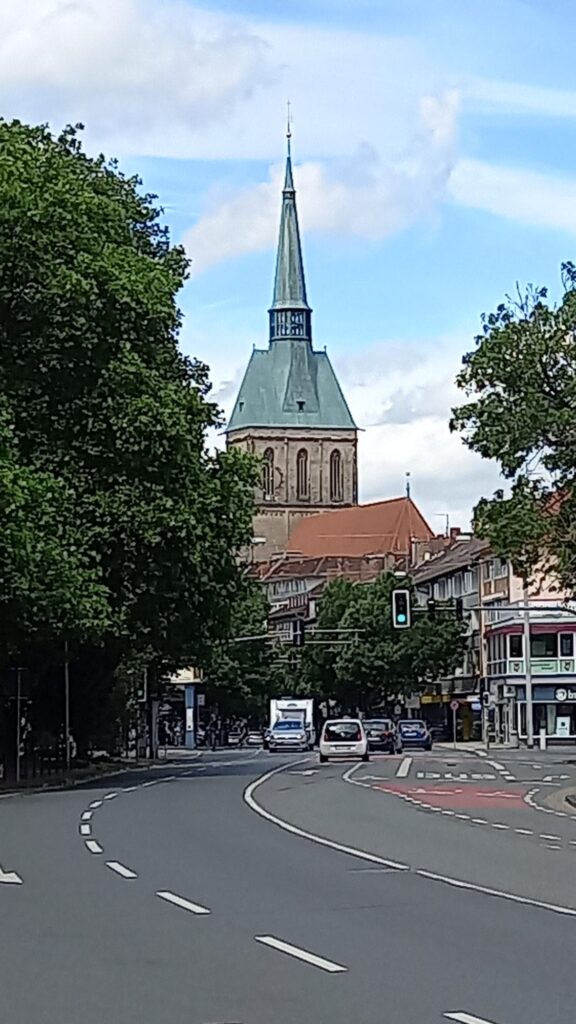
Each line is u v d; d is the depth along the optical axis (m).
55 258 44.34
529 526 38.78
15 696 49.75
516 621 104.50
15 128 49.91
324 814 31.33
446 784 45.34
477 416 39.19
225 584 51.06
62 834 25.78
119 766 62.19
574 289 39.34
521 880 18.80
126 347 45.53
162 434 44.88
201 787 42.44
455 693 116.62
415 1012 10.40
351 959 12.65
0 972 12.12
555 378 39.00
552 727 103.88
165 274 47.81
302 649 119.00
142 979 11.77
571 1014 10.29
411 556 156.00
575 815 32.47
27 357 44.06
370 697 116.69
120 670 68.19
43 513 41.47
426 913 15.56
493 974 11.89
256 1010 10.52
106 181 54.88
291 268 176.88
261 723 126.50
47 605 41.19
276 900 16.67
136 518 44.44
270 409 175.75
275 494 174.75
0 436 40.53
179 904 16.31
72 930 14.40
